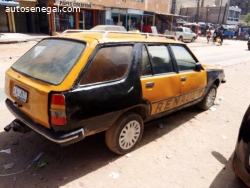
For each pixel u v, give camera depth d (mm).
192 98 4207
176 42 3801
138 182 2652
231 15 54844
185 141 3637
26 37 17391
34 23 21141
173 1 55188
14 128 2932
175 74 3607
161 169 2906
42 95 2367
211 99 5039
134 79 2924
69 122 2355
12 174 2668
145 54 3150
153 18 27484
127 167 2904
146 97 3096
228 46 26750
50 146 3273
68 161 2963
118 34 3299
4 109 4484
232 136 3900
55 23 19656
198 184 2682
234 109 5242
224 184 2701
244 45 30375
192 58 4141
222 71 5066
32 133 3611
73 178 2654
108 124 2754
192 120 4477
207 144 3586
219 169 2973
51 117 2340
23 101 2689
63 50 2754
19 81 2723
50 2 18703
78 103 2379
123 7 23156
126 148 3137
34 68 2793
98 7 21578
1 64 9172
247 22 60625
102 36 2834
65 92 2301
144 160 3066
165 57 3510
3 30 19938
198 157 3215
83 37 2820
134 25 25922
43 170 2766
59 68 2539
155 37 3686
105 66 2658
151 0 27797
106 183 2605
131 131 3121
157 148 3379
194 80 4055
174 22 31688
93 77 2535
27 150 3148
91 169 2830
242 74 9570
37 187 2488
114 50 2781
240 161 2430
